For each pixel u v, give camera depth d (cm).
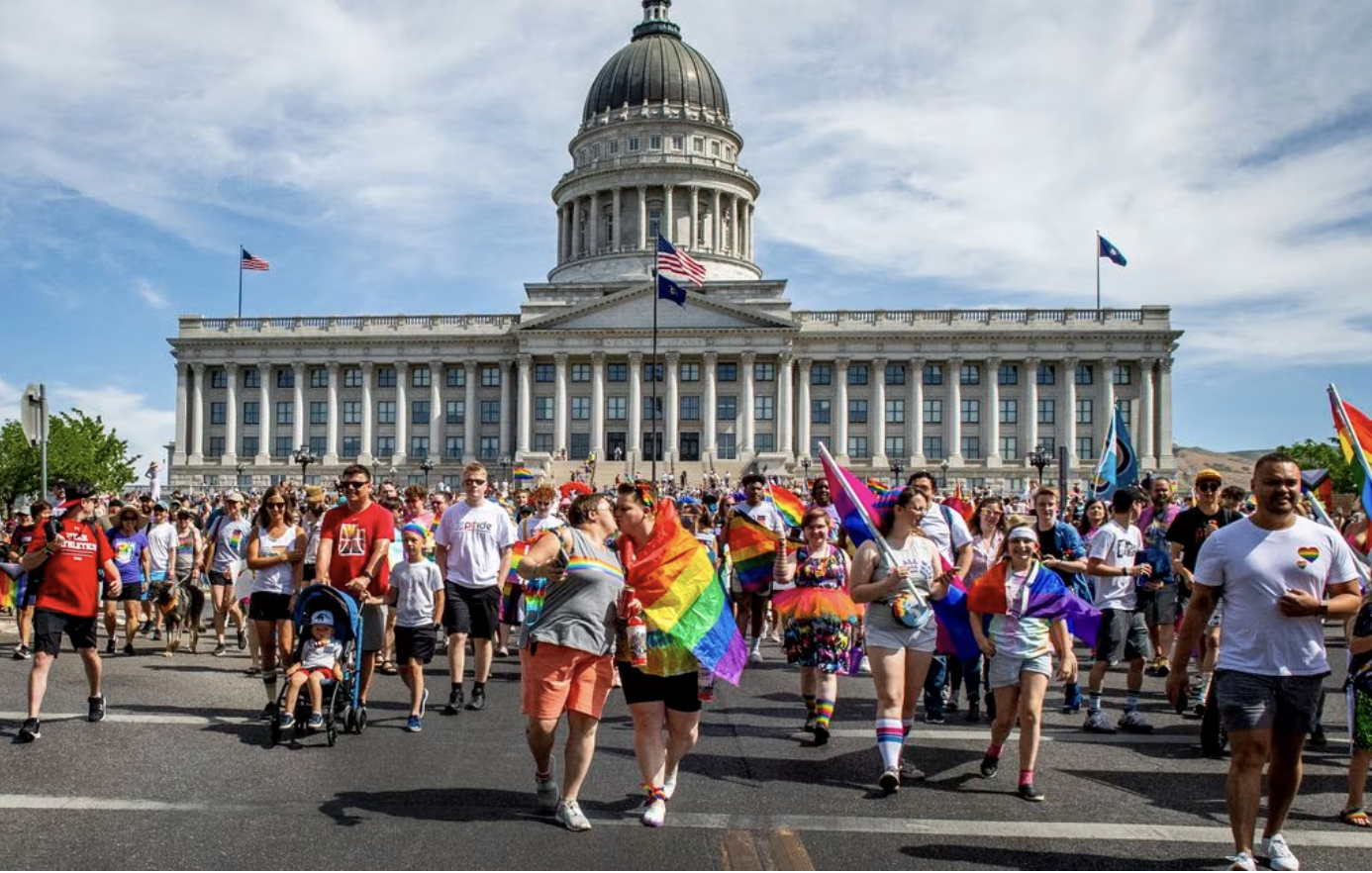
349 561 1248
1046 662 1014
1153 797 1012
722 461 9150
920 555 1064
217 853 792
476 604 1395
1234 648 816
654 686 911
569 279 11338
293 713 1166
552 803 933
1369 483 1231
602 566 921
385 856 792
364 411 9881
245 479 9812
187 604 1995
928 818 924
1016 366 9662
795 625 1248
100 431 8169
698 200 11319
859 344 9588
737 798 981
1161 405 9406
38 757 1087
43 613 1183
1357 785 948
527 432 9494
